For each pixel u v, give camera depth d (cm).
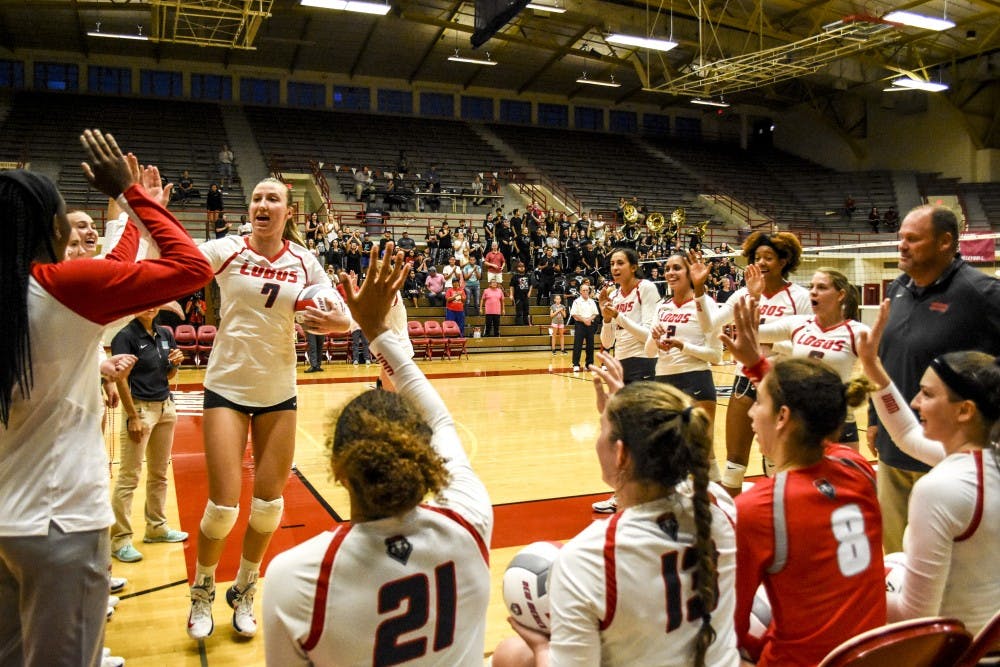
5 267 179
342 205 2409
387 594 147
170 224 201
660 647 166
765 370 244
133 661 315
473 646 158
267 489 338
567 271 2069
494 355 1838
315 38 2703
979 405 208
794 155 3516
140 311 198
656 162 3244
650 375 566
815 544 190
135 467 433
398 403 158
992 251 1526
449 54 2895
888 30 1903
